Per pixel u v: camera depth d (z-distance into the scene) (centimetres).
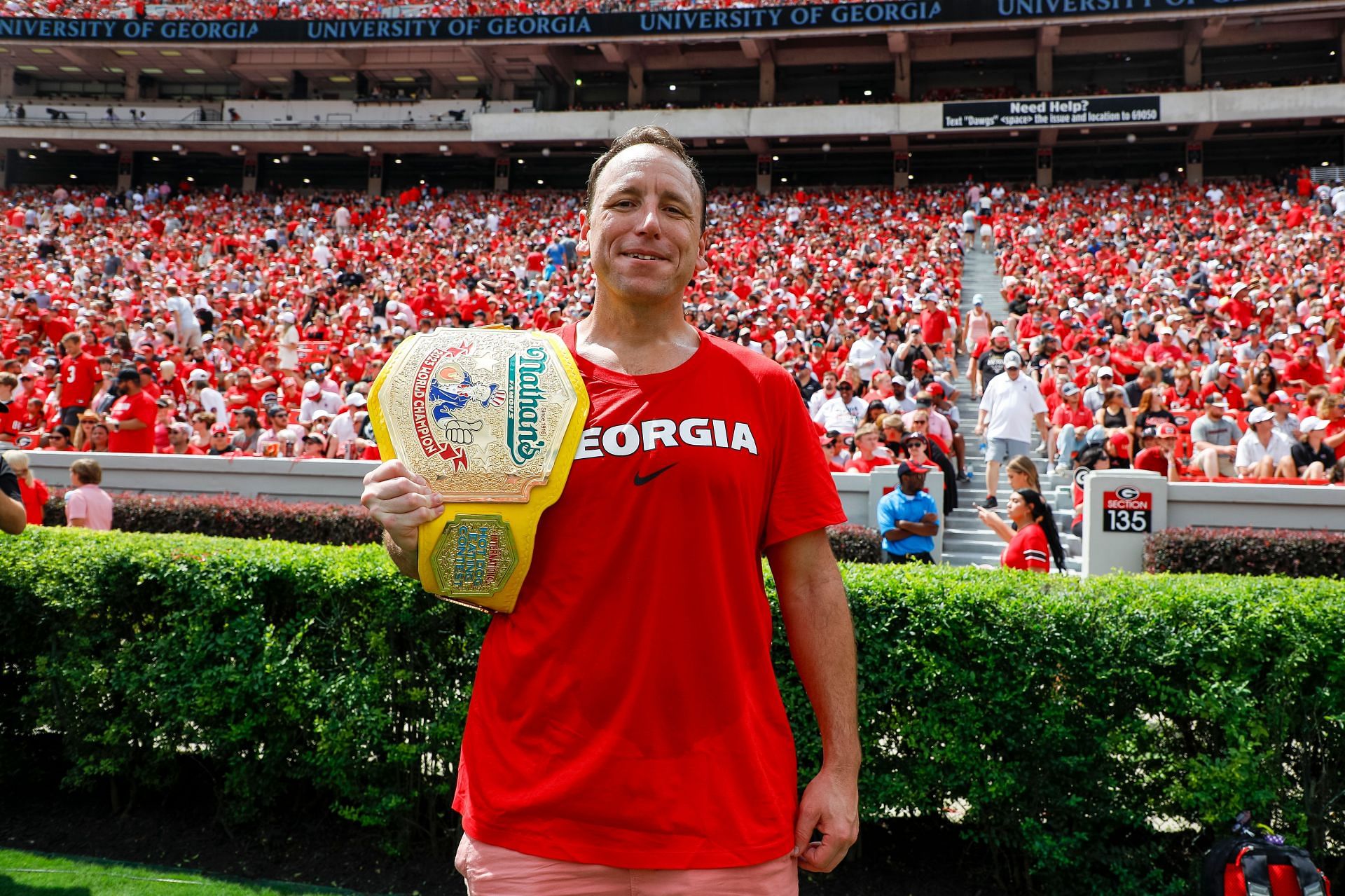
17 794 470
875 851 418
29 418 1389
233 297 2538
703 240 200
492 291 2456
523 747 168
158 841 429
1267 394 1217
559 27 4050
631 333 189
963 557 1111
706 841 162
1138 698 381
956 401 1530
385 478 167
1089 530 958
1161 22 3916
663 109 4212
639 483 170
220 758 432
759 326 1761
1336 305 1906
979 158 4256
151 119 4509
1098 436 1111
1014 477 655
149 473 1145
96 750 447
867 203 3825
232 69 4578
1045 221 3325
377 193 4494
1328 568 856
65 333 1689
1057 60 4225
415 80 4672
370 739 405
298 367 1591
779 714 180
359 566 414
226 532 1004
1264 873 334
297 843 425
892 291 2184
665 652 166
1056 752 380
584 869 162
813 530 187
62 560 444
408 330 2116
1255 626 372
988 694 382
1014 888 391
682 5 4262
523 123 4184
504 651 174
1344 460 992
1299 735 379
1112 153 4156
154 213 4062
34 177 4719
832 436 1143
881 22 3809
